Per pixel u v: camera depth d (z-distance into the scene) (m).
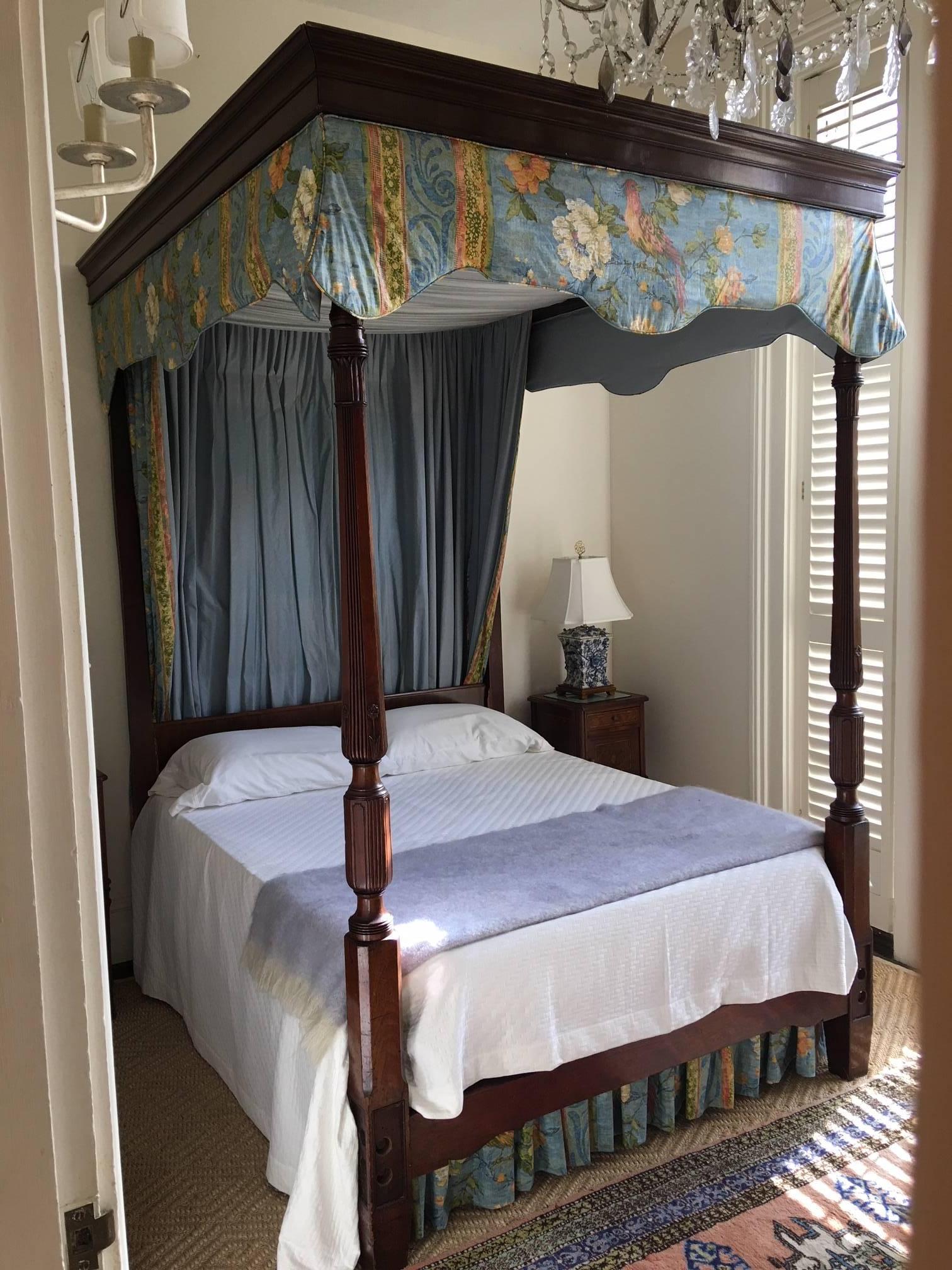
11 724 0.61
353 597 2.06
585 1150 2.48
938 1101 0.23
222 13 3.59
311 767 3.50
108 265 3.10
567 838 2.82
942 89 0.22
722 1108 2.72
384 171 1.91
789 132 3.61
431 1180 2.27
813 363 3.76
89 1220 0.67
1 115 0.61
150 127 1.46
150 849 3.48
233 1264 2.19
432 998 2.16
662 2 3.39
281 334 3.72
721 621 4.20
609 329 3.48
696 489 4.28
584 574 4.31
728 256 2.40
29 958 0.62
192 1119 2.75
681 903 2.47
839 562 2.76
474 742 3.87
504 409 3.94
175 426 3.54
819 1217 2.28
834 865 2.79
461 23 3.92
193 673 3.69
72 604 0.66
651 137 2.23
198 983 3.02
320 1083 2.11
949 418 0.22
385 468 4.05
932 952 0.23
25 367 0.62
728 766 4.21
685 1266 2.15
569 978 2.31
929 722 0.22
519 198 2.09
